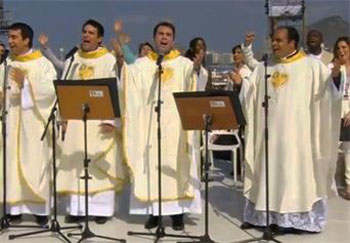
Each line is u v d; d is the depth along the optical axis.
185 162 6.57
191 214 7.38
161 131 6.54
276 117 6.41
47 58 7.06
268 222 6.29
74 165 6.93
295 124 6.37
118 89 6.32
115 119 6.68
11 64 6.72
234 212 7.51
